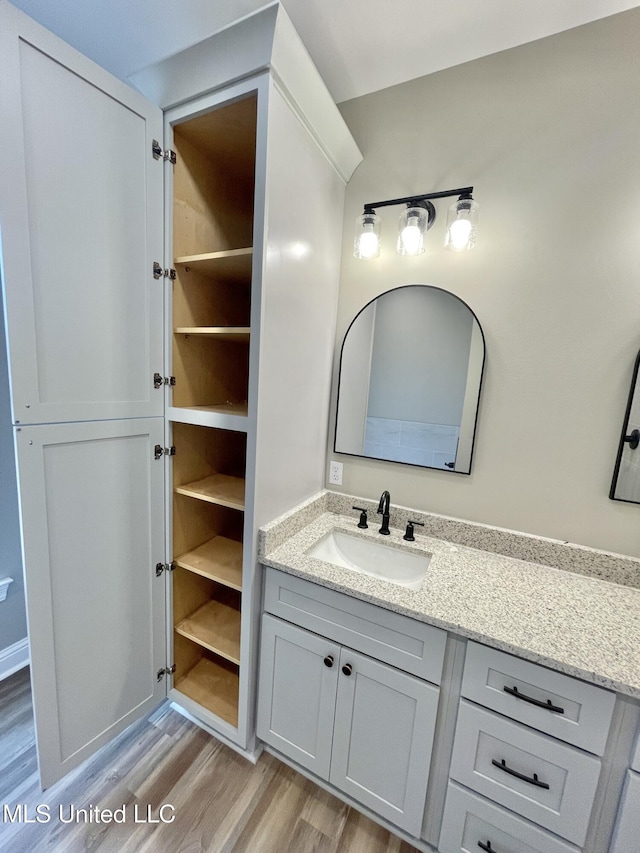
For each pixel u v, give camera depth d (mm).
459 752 1008
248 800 1254
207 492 1401
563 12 1123
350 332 1606
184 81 1106
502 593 1121
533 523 1355
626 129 1139
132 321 1196
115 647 1279
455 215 1257
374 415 1595
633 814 832
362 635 1106
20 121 861
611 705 832
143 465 1306
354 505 1643
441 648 996
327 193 1419
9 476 1600
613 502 1239
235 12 1158
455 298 1410
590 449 1257
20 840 1117
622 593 1152
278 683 1285
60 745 1133
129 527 1282
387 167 1486
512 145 1283
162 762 1363
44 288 954
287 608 1234
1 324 1491
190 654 1646
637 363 1171
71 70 951
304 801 1258
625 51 1121
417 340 1489
